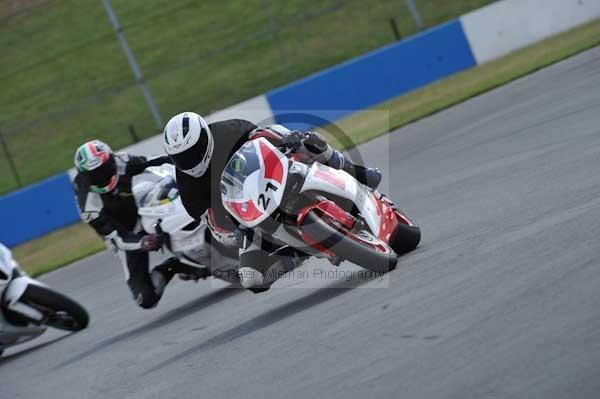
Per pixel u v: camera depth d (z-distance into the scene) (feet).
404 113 193.47
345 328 60.08
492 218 78.64
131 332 91.61
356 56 261.85
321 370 52.60
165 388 62.23
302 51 271.69
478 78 204.33
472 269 62.95
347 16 280.51
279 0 296.92
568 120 116.37
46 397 72.95
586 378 38.58
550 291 51.70
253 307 81.76
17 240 203.82
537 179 88.48
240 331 72.64
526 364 42.34
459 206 91.66
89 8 312.29
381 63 225.15
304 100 222.28
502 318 50.11
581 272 52.95
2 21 269.85
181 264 98.32
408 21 270.87
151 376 67.67
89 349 89.25
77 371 79.87
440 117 168.96
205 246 94.58
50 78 292.40
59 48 300.81
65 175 206.80
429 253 73.61
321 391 48.57
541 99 143.95
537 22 231.50
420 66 226.79
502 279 57.67
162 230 95.71
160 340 82.23
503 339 46.78
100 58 290.97
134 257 98.53
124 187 96.84
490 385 41.32
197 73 275.59
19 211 203.82
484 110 156.66
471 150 125.18
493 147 120.16
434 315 55.31
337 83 223.30
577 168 85.51
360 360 51.72
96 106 274.36
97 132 263.49
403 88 225.97
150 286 97.30
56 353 92.94
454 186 104.99
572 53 181.98
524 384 40.16
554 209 72.33
